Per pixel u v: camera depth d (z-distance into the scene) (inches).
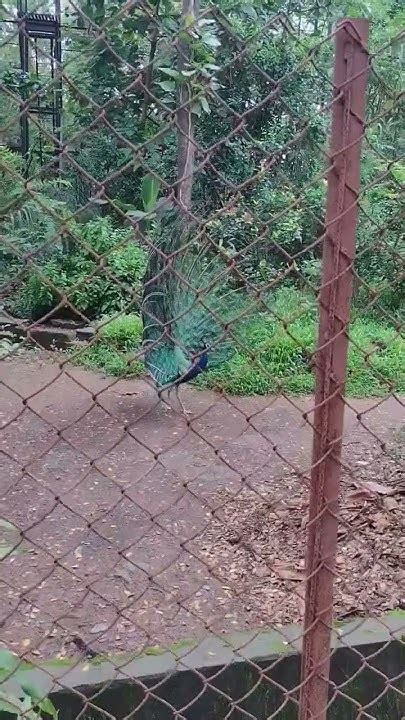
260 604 119.9
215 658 96.0
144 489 168.7
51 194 277.7
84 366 265.6
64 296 56.6
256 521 150.0
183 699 94.0
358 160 58.8
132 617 115.9
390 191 199.5
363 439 200.7
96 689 90.2
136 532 147.3
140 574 130.4
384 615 111.5
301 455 192.2
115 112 157.6
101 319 289.4
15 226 231.9
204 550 138.9
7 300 300.5
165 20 151.9
